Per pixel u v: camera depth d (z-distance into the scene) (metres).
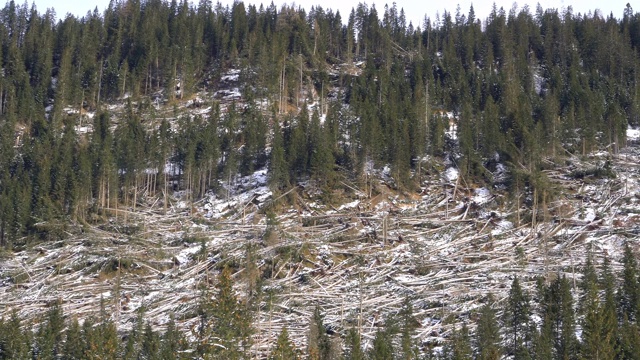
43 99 103.81
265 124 90.06
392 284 63.34
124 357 47.59
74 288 64.12
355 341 46.78
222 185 82.25
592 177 81.56
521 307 50.56
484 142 86.56
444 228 73.81
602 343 44.16
